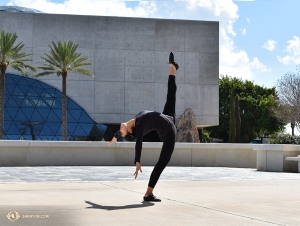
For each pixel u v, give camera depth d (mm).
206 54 52156
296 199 7598
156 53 50844
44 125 45000
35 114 45531
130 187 9438
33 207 6344
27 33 48750
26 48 48656
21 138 42938
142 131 6738
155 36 50938
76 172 14906
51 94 48156
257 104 67625
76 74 49125
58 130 45094
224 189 9211
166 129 6965
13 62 39406
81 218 5500
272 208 6551
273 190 9062
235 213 6066
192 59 51812
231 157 20703
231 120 50719
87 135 46000
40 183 10227
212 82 52094
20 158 18938
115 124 51062
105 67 49750
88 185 9828
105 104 49500
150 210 6207
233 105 50938
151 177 7148
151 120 6820
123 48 50250
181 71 51500
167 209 6328
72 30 49375
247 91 71062
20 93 46875
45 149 19281
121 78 50031
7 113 44625
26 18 48750
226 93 69938
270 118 65938
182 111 51250
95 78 49500
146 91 50469
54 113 46438
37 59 48750
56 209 6180
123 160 20078
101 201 7082
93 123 47750
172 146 7117
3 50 37781
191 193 8422
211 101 52031
